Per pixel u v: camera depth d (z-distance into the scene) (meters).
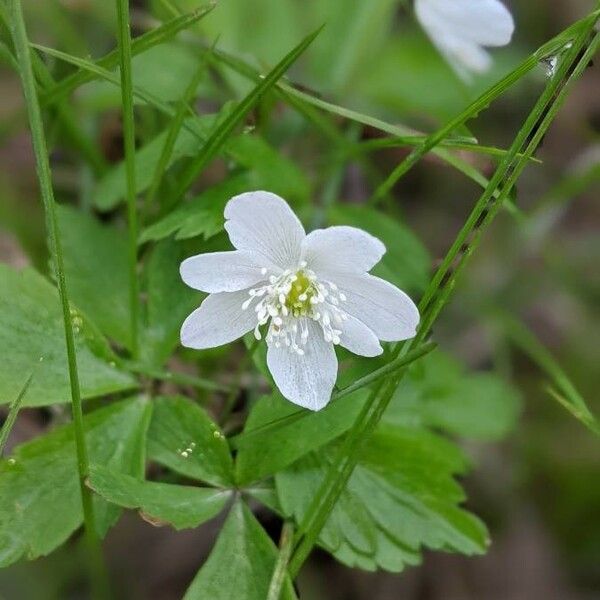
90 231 0.21
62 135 0.24
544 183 0.28
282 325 0.19
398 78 0.26
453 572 0.24
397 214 0.24
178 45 0.23
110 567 0.23
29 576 0.22
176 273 0.21
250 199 0.18
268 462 0.19
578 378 0.26
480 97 0.19
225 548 0.19
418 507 0.20
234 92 0.23
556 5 0.29
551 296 0.27
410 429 0.21
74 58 0.20
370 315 0.19
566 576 0.24
